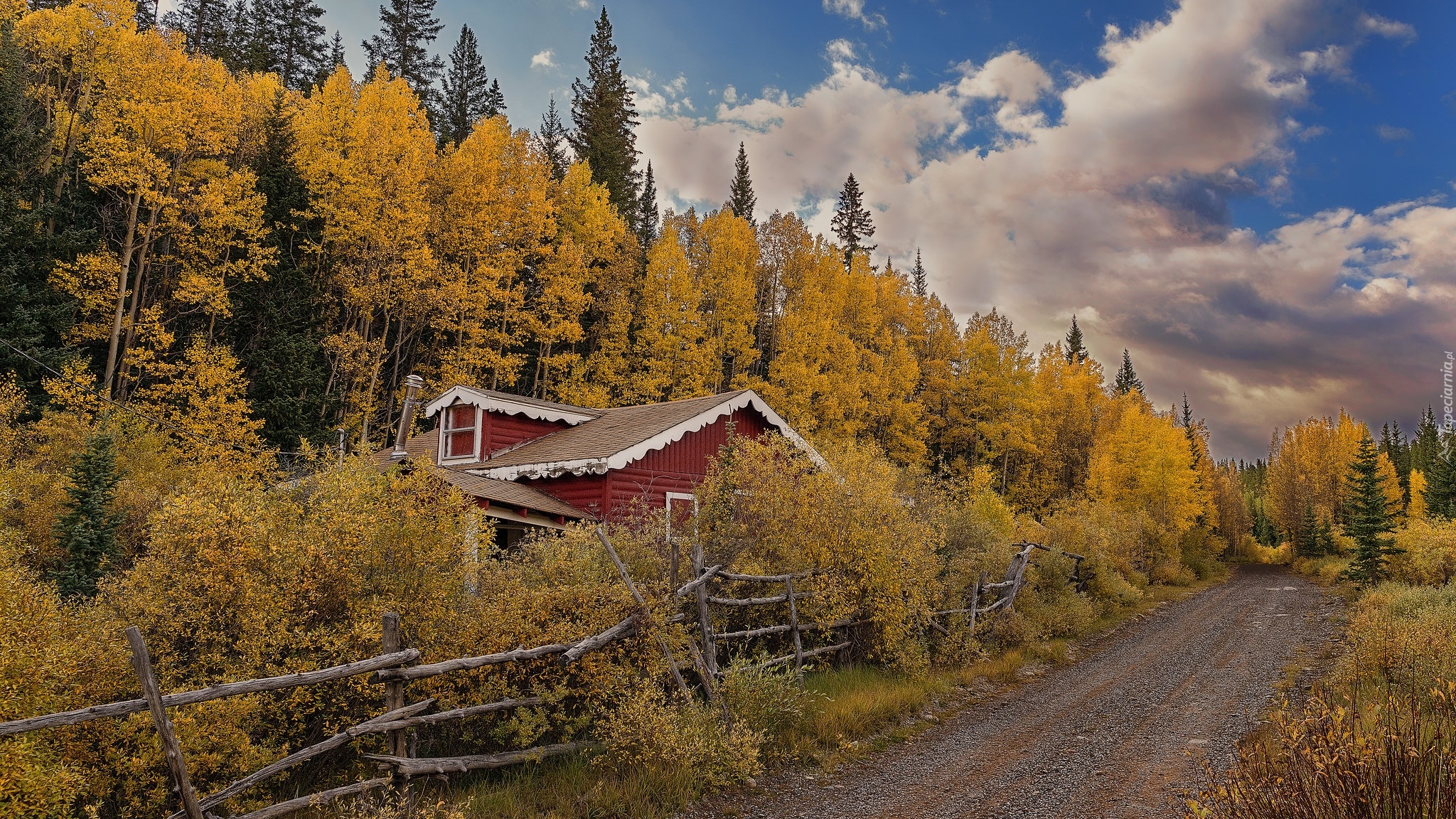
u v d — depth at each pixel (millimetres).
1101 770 7320
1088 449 50281
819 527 10742
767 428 18938
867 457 12938
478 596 7586
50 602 5000
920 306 49500
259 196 22469
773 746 7641
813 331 35875
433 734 6391
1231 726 8711
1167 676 12000
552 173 43438
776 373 35125
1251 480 96875
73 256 20844
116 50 22344
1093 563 20969
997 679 11711
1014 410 44344
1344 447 56688
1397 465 72250
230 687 4535
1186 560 36219
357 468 7535
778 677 8250
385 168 25688
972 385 45531
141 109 20203
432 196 28609
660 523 10797
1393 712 4625
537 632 6852
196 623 5602
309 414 23594
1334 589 25172
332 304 26641
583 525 9836
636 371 35719
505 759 6145
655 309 33375
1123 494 38250
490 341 31234
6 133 20781
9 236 19312
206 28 48688
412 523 6598
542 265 31203
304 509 6977
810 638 10297
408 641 6328
